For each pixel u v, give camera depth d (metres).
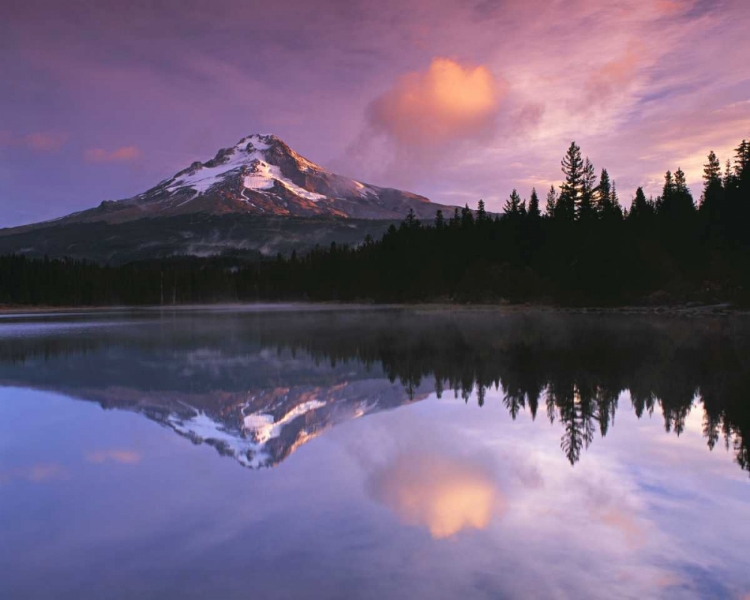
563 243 72.75
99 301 125.88
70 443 9.76
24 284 116.75
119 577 4.96
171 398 13.95
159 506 6.68
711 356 19.95
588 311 54.94
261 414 12.02
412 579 4.88
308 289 124.31
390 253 99.94
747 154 63.53
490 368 18.05
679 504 6.71
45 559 5.32
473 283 77.31
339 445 9.47
